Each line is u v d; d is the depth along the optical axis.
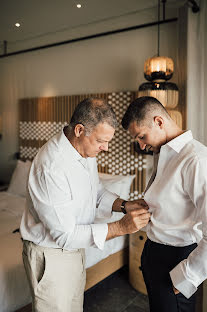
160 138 1.33
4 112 4.59
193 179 1.17
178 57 2.48
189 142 1.28
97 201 1.71
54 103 3.82
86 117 1.26
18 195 3.63
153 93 2.43
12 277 1.82
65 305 1.46
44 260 1.42
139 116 1.30
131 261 2.70
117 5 2.92
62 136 1.36
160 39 2.83
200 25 2.35
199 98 2.38
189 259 1.23
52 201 1.28
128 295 2.58
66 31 3.65
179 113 2.40
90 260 2.39
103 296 2.56
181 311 1.41
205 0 2.32
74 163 1.35
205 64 2.36
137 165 3.02
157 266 1.42
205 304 1.99
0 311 1.74
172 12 2.73
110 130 1.27
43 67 3.97
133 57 3.05
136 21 3.02
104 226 1.33
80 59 3.53
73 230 1.30
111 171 3.24
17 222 2.74
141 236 2.56
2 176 4.73
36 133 4.09
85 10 3.06
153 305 1.47
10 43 4.33
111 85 3.26
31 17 3.29
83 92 3.54
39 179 1.30
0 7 3.04
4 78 4.53
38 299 1.43
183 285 1.24
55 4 2.94
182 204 1.28
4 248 2.12
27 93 4.23
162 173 1.33
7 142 4.59
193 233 1.32
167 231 1.36
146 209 1.48
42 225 1.40
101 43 3.31
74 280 1.50
